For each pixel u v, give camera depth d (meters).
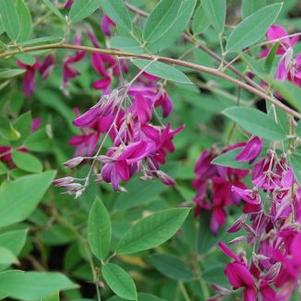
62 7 0.55
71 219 0.62
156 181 0.56
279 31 0.50
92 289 0.65
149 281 0.61
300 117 0.41
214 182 0.53
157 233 0.43
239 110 0.39
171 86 0.70
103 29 0.55
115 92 0.44
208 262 0.58
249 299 0.43
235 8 0.64
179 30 0.46
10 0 0.46
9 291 0.35
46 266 0.65
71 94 0.71
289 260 0.35
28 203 0.35
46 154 0.67
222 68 0.46
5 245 0.38
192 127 0.75
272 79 0.36
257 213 0.43
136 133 0.44
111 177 0.43
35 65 0.58
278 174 0.43
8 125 0.53
